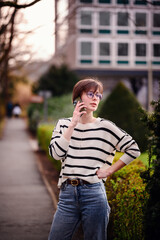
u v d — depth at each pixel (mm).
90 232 3094
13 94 44656
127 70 39969
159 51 39562
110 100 12305
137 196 3801
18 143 20906
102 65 39625
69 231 3162
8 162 13727
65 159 3143
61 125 3240
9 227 5707
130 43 39531
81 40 38875
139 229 3705
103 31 38844
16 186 9227
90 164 3090
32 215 6422
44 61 14758
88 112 3168
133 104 12062
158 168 3188
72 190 3098
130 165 5379
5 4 4863
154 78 40156
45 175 10852
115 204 4324
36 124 24453
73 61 39875
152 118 3285
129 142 3119
